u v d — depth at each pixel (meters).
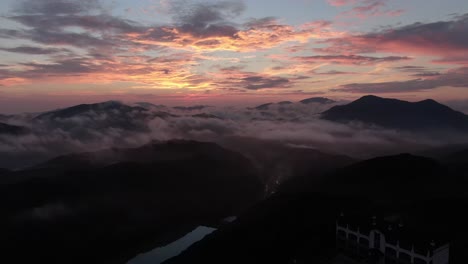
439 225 98.94
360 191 131.88
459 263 76.25
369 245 78.50
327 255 84.06
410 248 70.50
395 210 110.94
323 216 109.75
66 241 185.12
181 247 177.12
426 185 136.12
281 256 92.88
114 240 189.50
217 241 119.56
